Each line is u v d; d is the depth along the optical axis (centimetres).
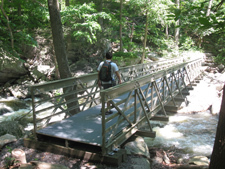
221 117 265
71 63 1420
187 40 1811
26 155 380
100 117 495
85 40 1507
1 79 1210
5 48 1093
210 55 1803
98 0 1518
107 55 468
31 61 1372
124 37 1712
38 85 399
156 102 619
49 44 1373
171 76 735
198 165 396
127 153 384
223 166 266
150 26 1535
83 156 357
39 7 1040
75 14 1075
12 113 939
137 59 1505
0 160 357
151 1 1308
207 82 1339
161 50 1773
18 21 1347
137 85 445
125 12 1619
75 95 673
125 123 450
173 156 514
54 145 384
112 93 355
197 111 916
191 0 1620
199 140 625
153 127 721
